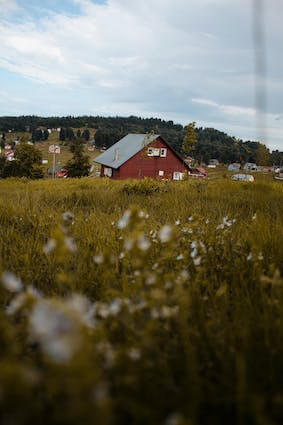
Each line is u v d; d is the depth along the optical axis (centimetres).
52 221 459
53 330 86
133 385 126
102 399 87
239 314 190
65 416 96
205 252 251
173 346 158
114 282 227
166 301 162
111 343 156
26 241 359
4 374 87
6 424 92
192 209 599
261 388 133
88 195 879
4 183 2270
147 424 115
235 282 229
